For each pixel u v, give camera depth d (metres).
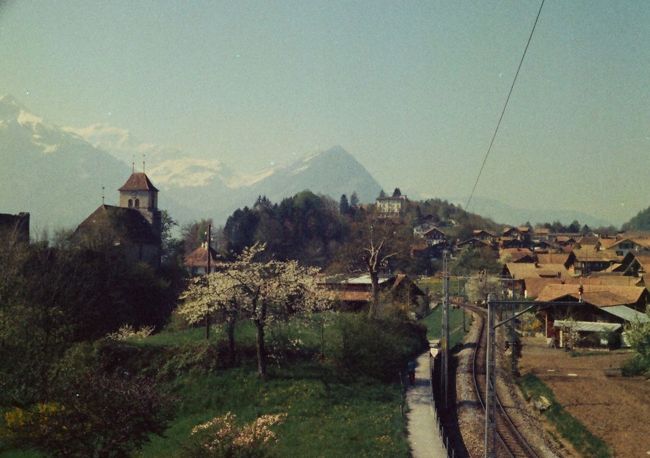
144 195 125.25
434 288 132.00
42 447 27.12
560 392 49.03
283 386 44.62
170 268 96.94
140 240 101.00
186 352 47.75
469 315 98.12
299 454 33.31
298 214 182.75
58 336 40.75
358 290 77.50
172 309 77.44
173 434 37.62
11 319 37.88
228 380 44.97
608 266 122.06
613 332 67.75
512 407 47.47
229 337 47.81
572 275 111.81
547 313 75.19
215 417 39.97
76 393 27.45
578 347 69.31
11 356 35.88
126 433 27.06
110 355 47.25
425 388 49.31
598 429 39.66
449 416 44.09
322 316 55.06
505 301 27.72
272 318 47.03
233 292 46.16
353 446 34.28
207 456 28.64
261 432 35.00
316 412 40.78
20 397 34.19
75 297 58.91
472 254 151.12
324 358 51.06
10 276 48.06
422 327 73.62
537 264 120.25
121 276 71.81
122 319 65.06
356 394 45.28
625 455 35.12
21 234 71.12
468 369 59.62
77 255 65.88
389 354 51.91
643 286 87.06
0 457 30.03
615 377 54.59
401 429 37.44
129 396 27.98
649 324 55.81
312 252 166.00
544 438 40.03
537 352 68.00
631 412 43.22
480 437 38.53
